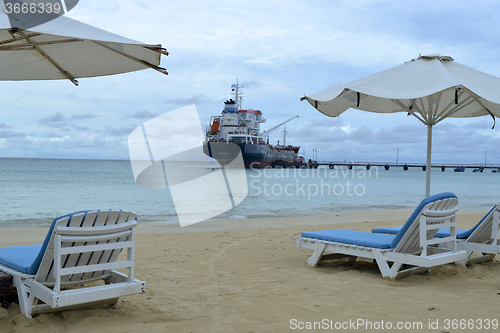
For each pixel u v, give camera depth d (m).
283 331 2.75
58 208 15.23
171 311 3.16
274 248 6.41
